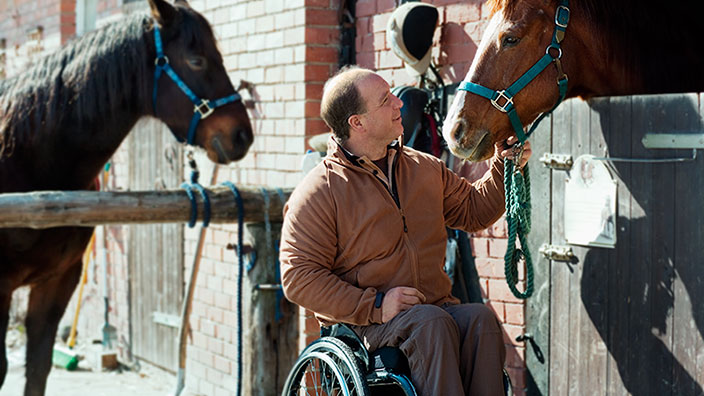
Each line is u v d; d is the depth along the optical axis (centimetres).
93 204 418
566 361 403
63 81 457
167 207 435
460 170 443
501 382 289
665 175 358
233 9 607
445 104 458
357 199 307
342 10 540
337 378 304
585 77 359
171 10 463
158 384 679
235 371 598
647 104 362
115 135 467
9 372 710
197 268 591
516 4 338
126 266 748
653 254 363
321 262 305
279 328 468
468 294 452
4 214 402
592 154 383
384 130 310
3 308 457
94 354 743
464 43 449
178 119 468
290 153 549
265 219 460
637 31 371
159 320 698
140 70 462
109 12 762
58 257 463
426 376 281
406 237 311
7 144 451
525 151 336
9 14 954
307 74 534
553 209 403
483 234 442
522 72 337
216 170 582
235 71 607
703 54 413
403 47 437
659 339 364
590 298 389
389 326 294
